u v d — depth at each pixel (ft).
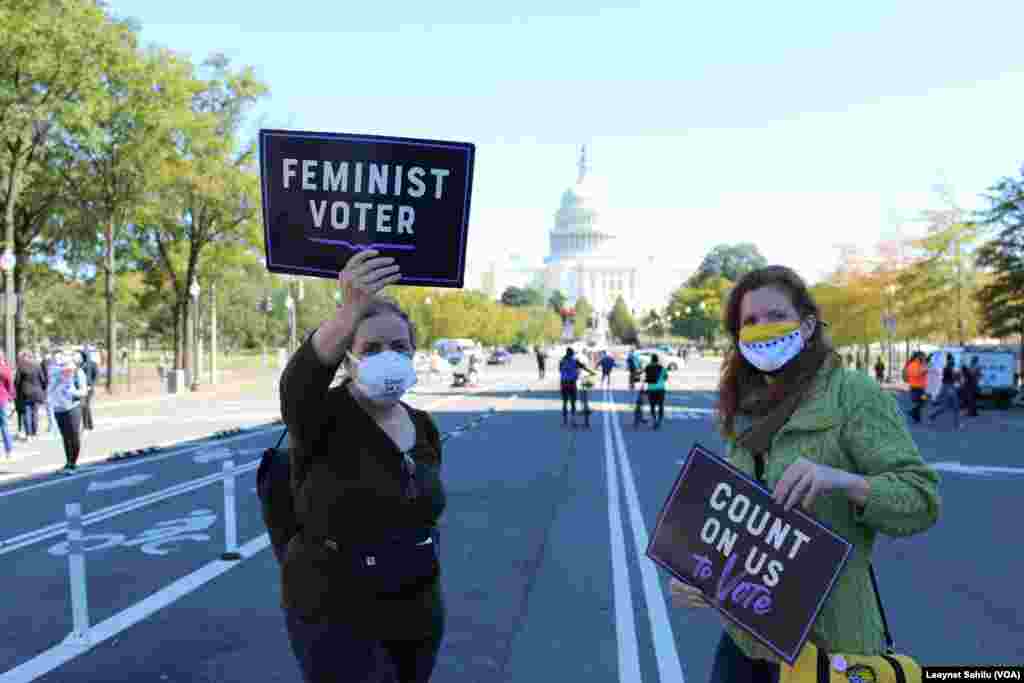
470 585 27.86
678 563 10.91
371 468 11.43
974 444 74.90
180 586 27.73
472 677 19.92
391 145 12.35
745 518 10.51
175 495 45.85
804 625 9.91
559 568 30.01
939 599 26.43
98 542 34.60
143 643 22.17
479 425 87.92
